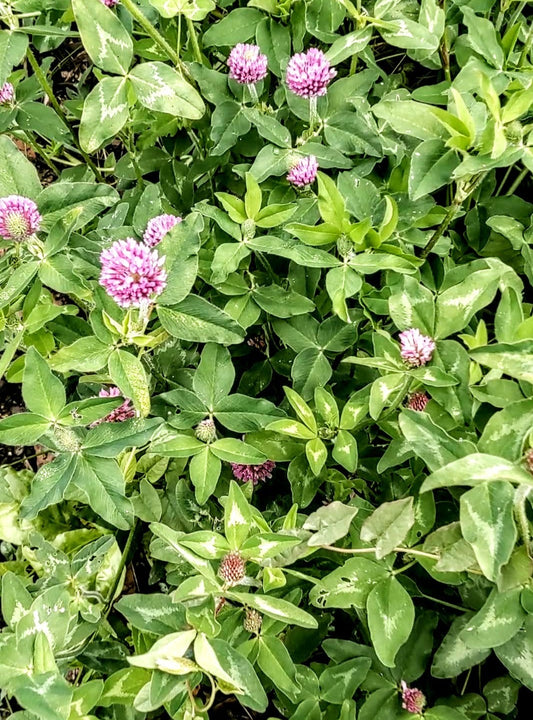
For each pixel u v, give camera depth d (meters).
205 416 0.41
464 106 0.36
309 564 0.42
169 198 0.51
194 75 0.47
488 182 0.49
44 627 0.33
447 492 0.40
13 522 0.47
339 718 0.37
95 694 0.33
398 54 0.55
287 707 0.39
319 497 0.47
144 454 0.46
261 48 0.48
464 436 0.36
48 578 0.40
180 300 0.37
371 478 0.44
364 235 0.40
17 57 0.42
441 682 0.40
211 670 0.31
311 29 0.48
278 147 0.45
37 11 0.43
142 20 0.43
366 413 0.41
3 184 0.40
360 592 0.36
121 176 0.56
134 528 0.46
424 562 0.35
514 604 0.31
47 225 0.41
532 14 0.54
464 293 0.36
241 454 0.40
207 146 0.52
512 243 0.45
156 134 0.53
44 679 0.30
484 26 0.44
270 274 0.46
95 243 0.42
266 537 0.34
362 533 0.34
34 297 0.41
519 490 0.30
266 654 0.36
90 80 0.68
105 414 0.38
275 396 0.51
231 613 0.37
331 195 0.39
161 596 0.35
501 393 0.34
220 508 0.46
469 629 0.31
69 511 0.48
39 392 0.36
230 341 0.38
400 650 0.38
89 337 0.37
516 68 0.45
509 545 0.29
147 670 0.37
